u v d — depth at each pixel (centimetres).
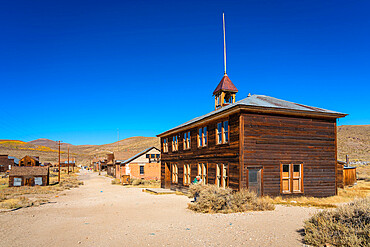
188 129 2673
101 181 5684
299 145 1872
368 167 5231
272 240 849
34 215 1520
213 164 2108
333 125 2000
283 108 1781
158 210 1580
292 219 1162
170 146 3183
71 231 1091
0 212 1648
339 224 794
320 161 1927
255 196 1521
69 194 3022
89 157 18075
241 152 1712
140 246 847
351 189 2541
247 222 1123
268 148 1780
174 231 1023
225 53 2761
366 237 711
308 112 1862
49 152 17062
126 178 4578
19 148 16950
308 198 1808
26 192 3141
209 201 1449
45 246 880
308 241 799
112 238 955
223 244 835
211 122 2172
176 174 2959
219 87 2666
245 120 1742
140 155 5147
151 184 4381
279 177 1794
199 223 1151
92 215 1488
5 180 5397
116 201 2162
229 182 1831
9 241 947
